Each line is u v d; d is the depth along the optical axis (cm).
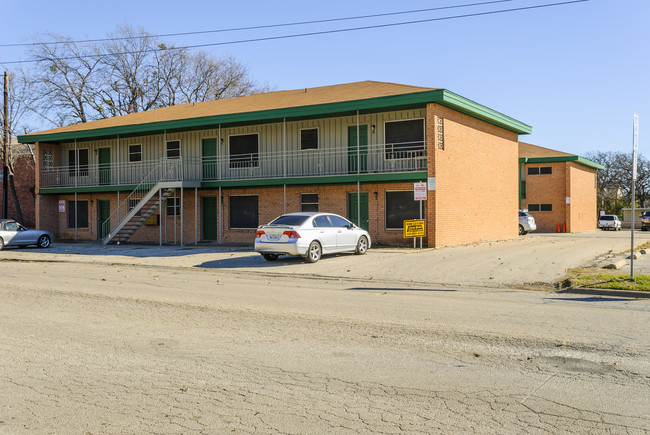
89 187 3056
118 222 3064
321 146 2578
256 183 2564
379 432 441
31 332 801
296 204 2612
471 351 677
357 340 739
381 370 605
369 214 2430
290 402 510
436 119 2209
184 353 681
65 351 694
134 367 624
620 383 552
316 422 462
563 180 4366
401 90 2444
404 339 741
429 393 530
